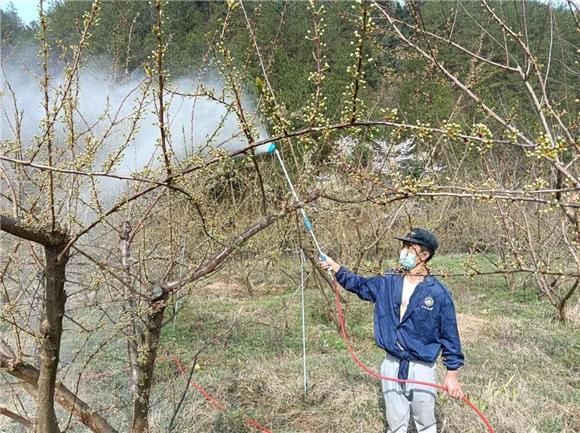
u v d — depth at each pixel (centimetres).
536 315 859
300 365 597
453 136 222
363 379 559
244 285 993
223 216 616
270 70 300
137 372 337
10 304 292
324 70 231
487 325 780
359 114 229
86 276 351
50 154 240
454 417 471
